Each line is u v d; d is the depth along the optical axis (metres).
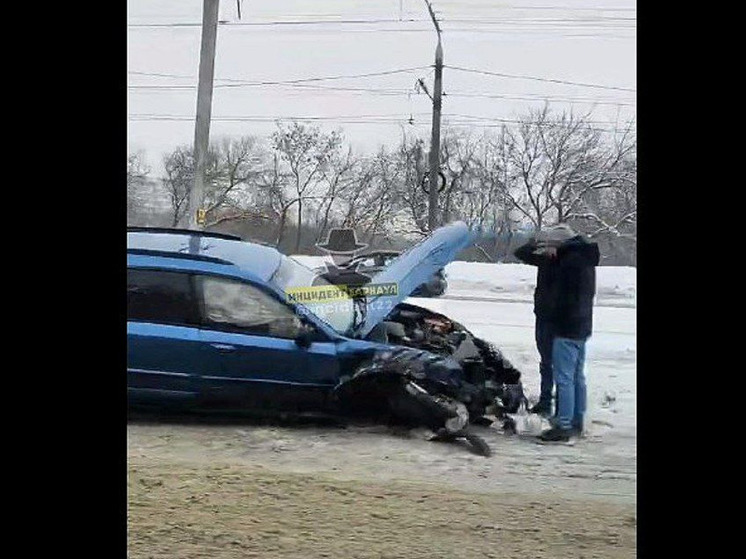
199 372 5.96
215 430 5.88
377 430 5.91
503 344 8.04
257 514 4.45
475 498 4.71
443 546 4.10
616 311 9.14
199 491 4.75
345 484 4.89
